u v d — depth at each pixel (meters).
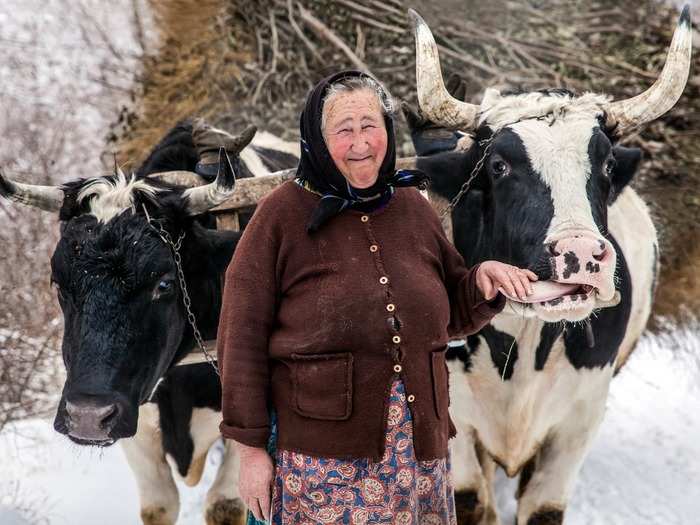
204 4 6.99
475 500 4.14
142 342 3.31
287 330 2.57
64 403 3.19
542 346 3.86
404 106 4.39
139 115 6.74
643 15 6.48
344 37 6.89
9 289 5.99
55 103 7.78
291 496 2.58
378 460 2.52
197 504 5.11
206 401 4.03
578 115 3.42
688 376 6.88
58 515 4.79
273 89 6.78
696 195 5.67
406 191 2.71
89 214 3.35
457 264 2.79
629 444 5.89
